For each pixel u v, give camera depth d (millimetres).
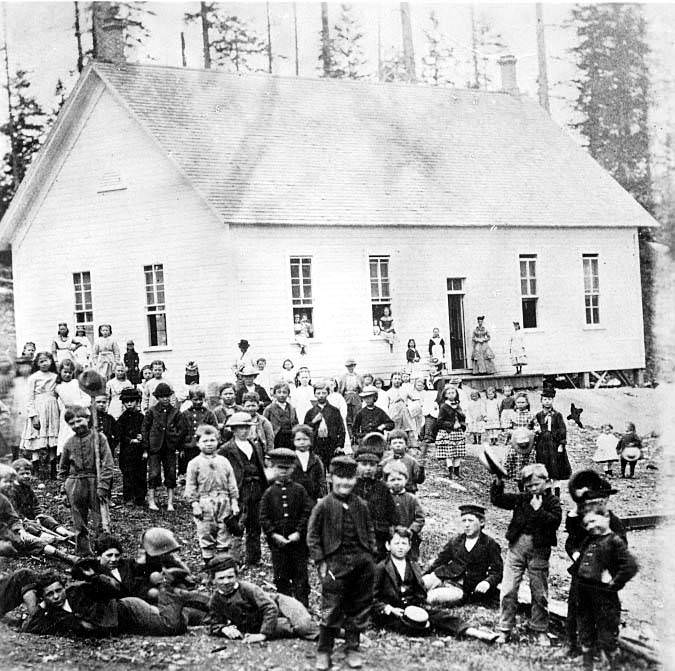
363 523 8117
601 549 8453
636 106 21266
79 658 8414
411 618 8836
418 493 13383
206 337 18531
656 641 8883
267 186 19156
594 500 8508
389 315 19641
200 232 18641
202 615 9352
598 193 21984
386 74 23266
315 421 12352
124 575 9500
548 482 8820
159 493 13039
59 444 13148
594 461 15391
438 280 20438
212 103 20406
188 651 8516
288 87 21547
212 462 9922
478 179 21797
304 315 18922
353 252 19500
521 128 22828
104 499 11008
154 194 19297
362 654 8297
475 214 20953
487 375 20484
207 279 18516
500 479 8930
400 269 20047
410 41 22781
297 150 20297
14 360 15492
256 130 20281
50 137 20141
